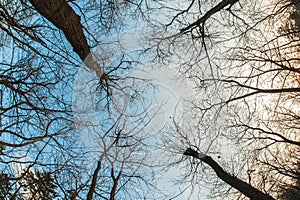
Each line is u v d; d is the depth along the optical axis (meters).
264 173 7.18
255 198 6.44
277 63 6.66
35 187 5.21
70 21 4.96
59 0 4.84
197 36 6.38
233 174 7.08
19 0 5.16
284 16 7.23
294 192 7.25
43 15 4.88
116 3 5.87
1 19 4.63
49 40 5.15
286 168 7.45
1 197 4.91
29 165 4.89
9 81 4.95
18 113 5.28
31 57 5.27
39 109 4.93
